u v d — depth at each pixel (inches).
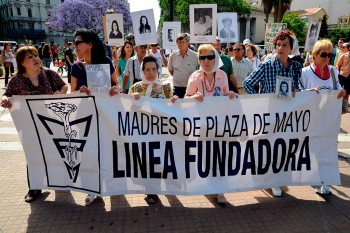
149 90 137.6
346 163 181.3
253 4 2642.7
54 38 2714.1
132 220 121.5
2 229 115.3
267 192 144.9
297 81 136.8
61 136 129.8
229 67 191.0
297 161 135.3
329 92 131.4
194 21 219.9
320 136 134.9
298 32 1841.8
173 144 129.0
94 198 136.5
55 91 139.0
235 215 125.0
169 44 315.6
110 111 125.6
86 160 129.5
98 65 125.8
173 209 129.8
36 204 133.2
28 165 133.2
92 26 1921.8
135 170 130.0
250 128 129.8
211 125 127.9
